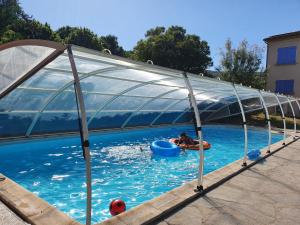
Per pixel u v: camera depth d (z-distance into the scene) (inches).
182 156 529.3
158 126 920.9
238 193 263.6
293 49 1296.8
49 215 193.3
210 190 269.3
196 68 1833.2
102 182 373.1
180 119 1022.4
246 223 201.5
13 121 520.4
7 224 182.1
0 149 520.1
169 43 1769.2
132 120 810.8
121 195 329.4
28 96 454.0
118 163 468.8
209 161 503.2
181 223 197.9
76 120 637.9
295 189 279.6
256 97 912.3
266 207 232.2
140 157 512.4
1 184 248.8
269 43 1370.6
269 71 1368.1
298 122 1079.6
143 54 1818.4
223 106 1045.2
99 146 606.5
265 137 820.0
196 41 1861.5
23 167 429.1
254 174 330.6
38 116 545.0
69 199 309.6
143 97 637.9
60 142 613.6
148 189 351.9
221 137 817.5
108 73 398.0
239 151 614.2
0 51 233.8
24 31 1857.8
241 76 1273.4
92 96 540.7
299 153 468.1
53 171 411.5
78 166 440.5
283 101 856.3
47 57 184.5
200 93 690.2
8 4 2353.6
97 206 295.6
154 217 200.8
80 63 316.5
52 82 422.6
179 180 389.1
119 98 600.4
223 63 1320.1
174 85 510.9
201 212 217.9
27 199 218.1
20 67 209.6
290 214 219.5
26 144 559.8
